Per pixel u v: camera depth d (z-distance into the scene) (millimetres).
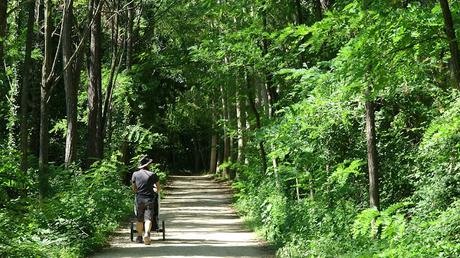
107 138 31922
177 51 33062
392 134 13617
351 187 13336
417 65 8281
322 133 13641
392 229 7188
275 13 17844
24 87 16906
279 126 14484
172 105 42281
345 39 9844
